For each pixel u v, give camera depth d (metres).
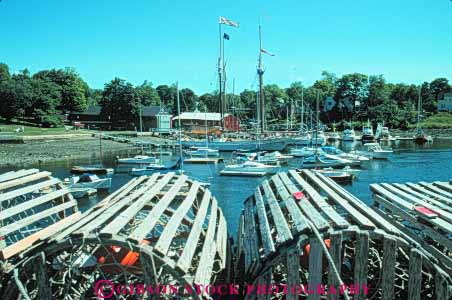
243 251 9.10
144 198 8.25
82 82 118.25
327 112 115.25
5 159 48.56
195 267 7.32
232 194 28.55
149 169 38.00
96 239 5.92
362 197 27.41
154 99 122.00
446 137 84.94
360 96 117.88
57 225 8.17
